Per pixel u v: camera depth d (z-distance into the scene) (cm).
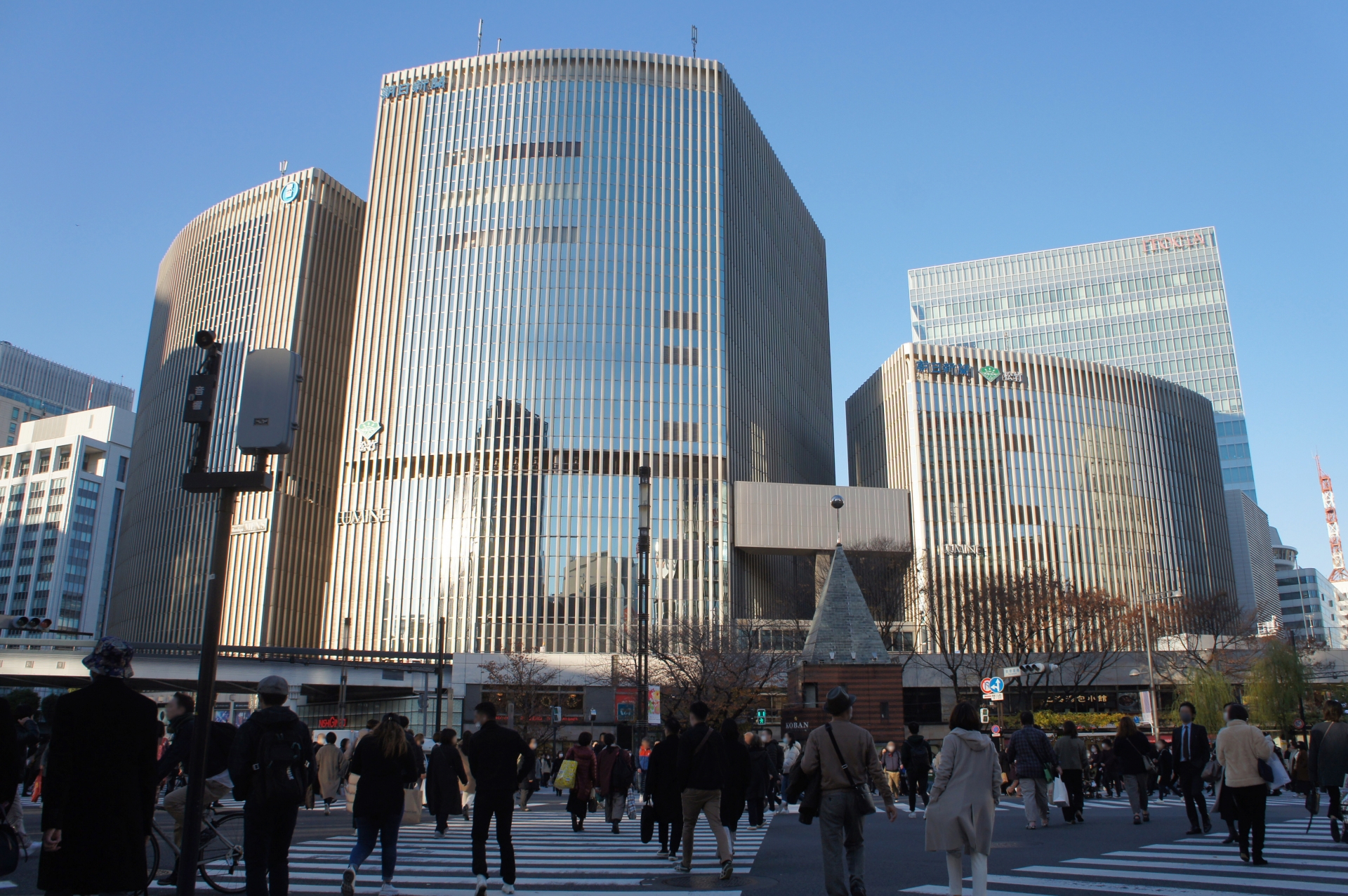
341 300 11438
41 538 17825
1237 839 1573
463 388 10319
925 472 11919
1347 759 1566
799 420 12688
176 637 10450
